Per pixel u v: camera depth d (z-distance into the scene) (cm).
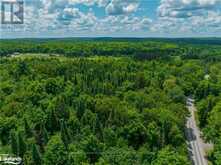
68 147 9638
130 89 16738
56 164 8831
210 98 15262
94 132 10819
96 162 9212
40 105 12862
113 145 10412
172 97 16212
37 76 17450
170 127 11444
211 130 11869
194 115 15438
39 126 11275
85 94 14338
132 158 9425
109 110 12456
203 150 11719
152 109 12812
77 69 19625
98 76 18275
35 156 8844
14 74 17625
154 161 9169
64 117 12062
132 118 12006
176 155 9125
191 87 19312
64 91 14850
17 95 13725
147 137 10969
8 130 10919
